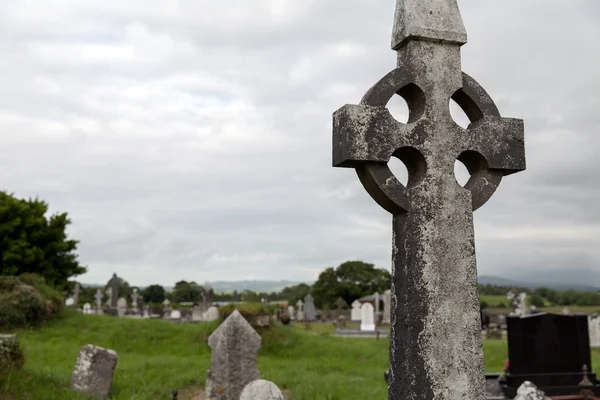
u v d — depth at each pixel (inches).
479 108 152.6
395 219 145.3
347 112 137.3
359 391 432.8
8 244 1218.0
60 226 1302.9
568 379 445.7
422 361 136.3
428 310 138.2
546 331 451.2
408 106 153.7
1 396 306.5
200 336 727.1
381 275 2824.8
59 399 336.8
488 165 151.4
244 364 393.7
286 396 434.6
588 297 2301.9
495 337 1086.4
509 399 399.5
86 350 398.0
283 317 1245.7
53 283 1246.9
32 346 625.0
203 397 432.8
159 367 534.3
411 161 147.2
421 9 147.6
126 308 1738.4
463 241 143.8
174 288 3073.3
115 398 406.9
